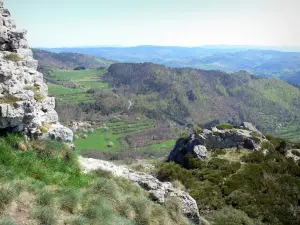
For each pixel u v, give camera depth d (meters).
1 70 14.05
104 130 171.75
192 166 50.84
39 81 17.92
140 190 17.61
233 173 46.75
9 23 18.19
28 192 11.40
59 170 14.60
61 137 16.25
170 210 17.67
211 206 36.81
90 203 12.82
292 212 39.16
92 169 17.23
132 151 137.62
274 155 53.78
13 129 14.37
